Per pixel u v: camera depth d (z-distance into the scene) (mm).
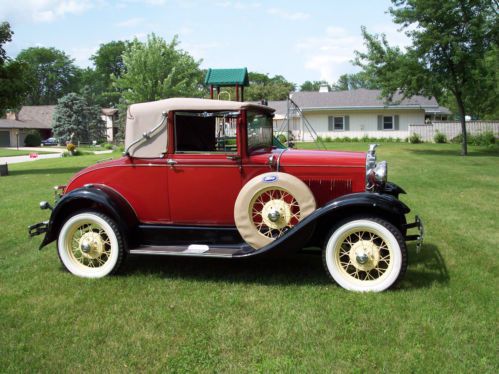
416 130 29172
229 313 3842
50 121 62844
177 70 29578
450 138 28344
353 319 3664
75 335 3510
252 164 4629
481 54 19234
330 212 4152
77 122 53750
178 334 3498
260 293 4262
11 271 5039
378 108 30781
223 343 3336
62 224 4934
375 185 4574
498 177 12125
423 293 4148
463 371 2920
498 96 23406
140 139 4785
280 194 4477
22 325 3693
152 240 4953
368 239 4391
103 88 85188
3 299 4211
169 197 4820
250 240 4504
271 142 5582
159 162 4781
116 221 4742
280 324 3605
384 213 4359
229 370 3006
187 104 4652
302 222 4195
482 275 4637
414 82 19984
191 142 4762
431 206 8211
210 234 4828
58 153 36938
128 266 5168
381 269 4359
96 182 4980
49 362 3135
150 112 4750
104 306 4043
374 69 21406
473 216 7387
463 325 3518
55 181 13727
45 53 83812
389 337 3361
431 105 30594
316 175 4629
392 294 4141
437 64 19797
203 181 4727
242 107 4555
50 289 4461
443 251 5496
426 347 3223
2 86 17453
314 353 3176
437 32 18891
